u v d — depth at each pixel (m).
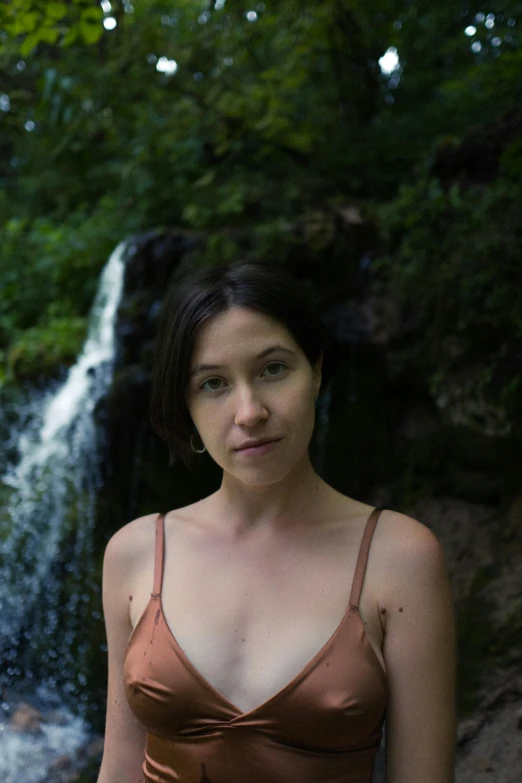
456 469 3.87
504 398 3.42
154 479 4.77
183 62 6.27
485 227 3.63
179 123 6.57
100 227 7.04
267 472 1.13
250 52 6.07
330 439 4.40
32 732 3.58
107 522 4.73
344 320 4.34
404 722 1.11
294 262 4.50
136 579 1.26
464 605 3.19
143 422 4.82
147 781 1.19
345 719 1.05
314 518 1.22
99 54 6.20
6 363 5.88
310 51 5.89
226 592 1.17
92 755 3.40
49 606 4.38
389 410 4.27
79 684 3.95
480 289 3.51
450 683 1.14
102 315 5.65
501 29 4.00
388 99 6.39
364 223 4.54
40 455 5.17
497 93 4.61
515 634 2.88
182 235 5.05
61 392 5.50
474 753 2.52
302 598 1.13
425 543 1.15
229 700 1.09
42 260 6.96
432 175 4.39
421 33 5.29
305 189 5.66
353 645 1.08
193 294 1.15
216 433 1.15
